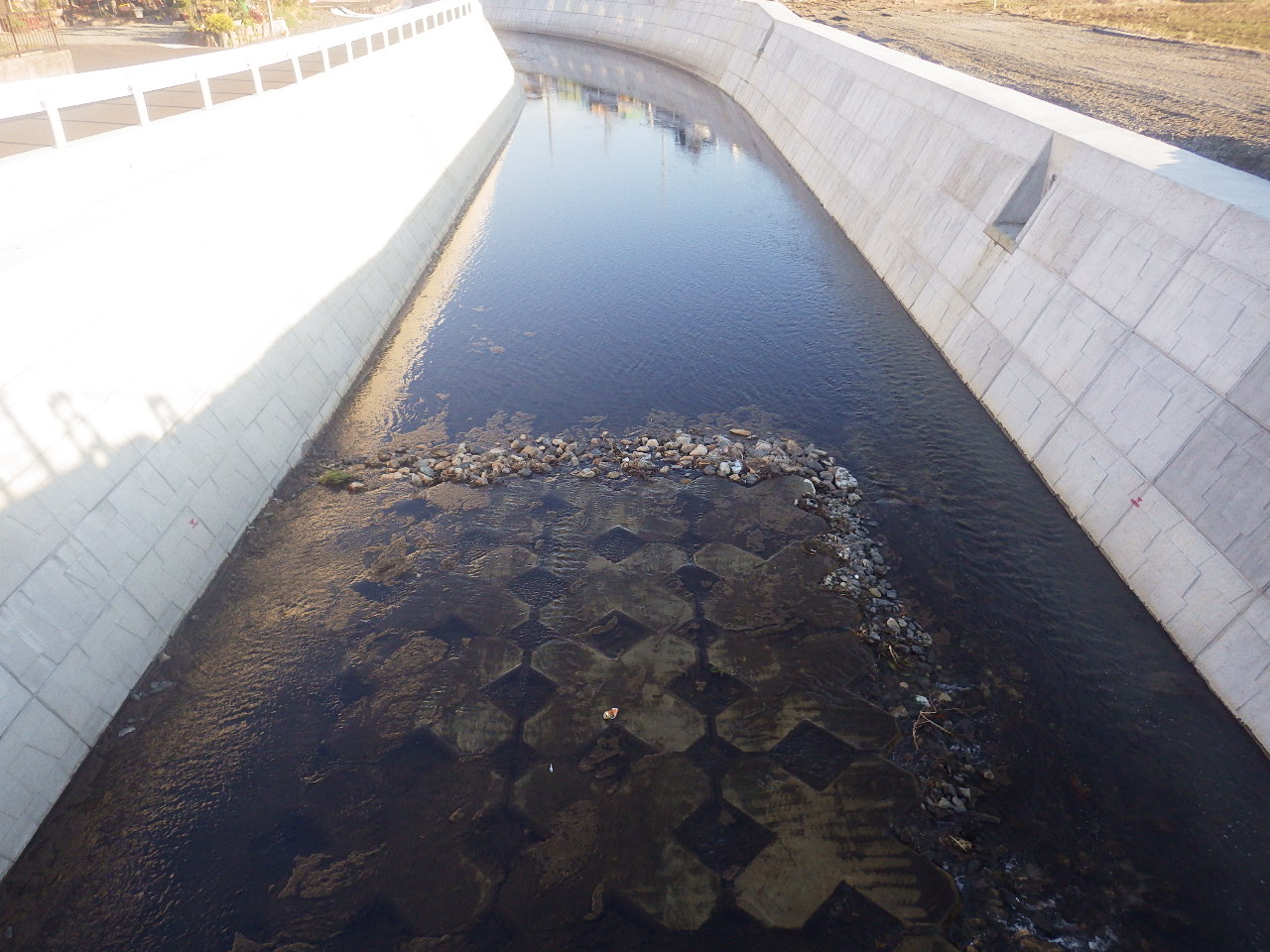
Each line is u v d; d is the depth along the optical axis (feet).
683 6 183.32
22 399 31.09
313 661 36.04
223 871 27.71
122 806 29.63
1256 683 31.48
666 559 42.52
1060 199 52.01
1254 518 32.78
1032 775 30.99
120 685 33.04
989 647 36.58
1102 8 157.58
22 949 25.32
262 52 59.98
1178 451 37.27
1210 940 25.66
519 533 44.37
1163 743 31.91
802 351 63.57
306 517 45.19
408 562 41.98
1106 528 40.70
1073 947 25.46
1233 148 60.34
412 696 34.45
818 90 115.85
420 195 84.84
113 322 37.01
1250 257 35.53
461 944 25.57
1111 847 28.48
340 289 61.26
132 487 35.76
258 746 32.17
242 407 45.50
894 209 79.25
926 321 65.41
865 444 51.65
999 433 51.52
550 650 36.88
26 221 36.35
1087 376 44.75
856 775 31.01
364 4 189.16
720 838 28.78
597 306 71.92
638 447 51.88
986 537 43.11
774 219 94.48
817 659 36.22
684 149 124.47
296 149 61.31
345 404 56.34
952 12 167.94
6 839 27.14
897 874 27.55
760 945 25.43
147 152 45.44
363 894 27.02
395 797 30.30
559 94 159.84
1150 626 36.65
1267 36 116.37
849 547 42.96
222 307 46.01
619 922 26.17
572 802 30.09
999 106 64.85
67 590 31.27
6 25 90.58
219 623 37.73
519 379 60.03
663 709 33.86
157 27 122.52
